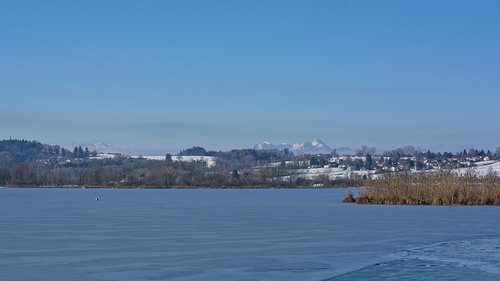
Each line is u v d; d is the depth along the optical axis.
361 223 52.44
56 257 33.28
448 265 31.45
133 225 50.97
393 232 45.41
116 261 32.09
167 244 38.56
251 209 74.00
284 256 34.00
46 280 27.22
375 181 83.31
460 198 77.81
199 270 29.77
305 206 79.56
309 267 30.70
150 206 82.44
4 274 28.48
